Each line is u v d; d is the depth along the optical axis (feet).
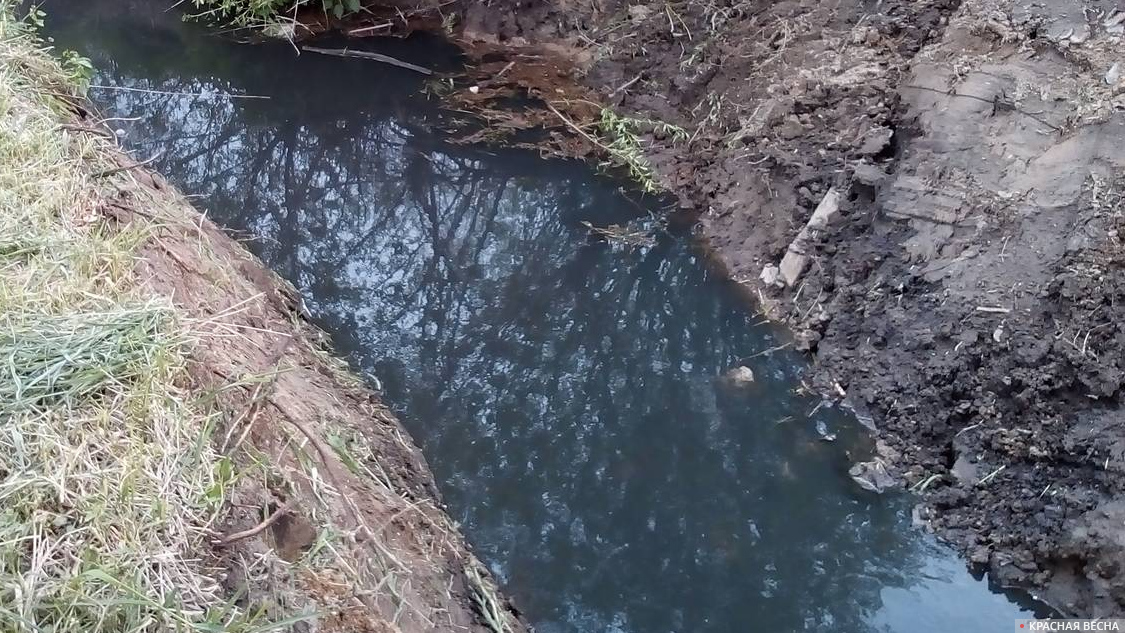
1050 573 13.28
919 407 15.42
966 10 19.38
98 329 10.57
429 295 18.95
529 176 22.11
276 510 10.46
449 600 12.51
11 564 8.17
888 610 13.20
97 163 15.23
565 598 13.38
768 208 19.36
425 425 16.01
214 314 13.51
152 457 9.50
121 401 9.98
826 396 16.34
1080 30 17.79
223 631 8.32
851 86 19.80
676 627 13.00
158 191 17.11
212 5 29.96
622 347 17.65
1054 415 14.23
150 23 29.68
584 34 25.72
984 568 13.64
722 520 14.51
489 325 18.24
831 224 18.21
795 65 21.08
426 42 27.45
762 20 22.70
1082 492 13.42
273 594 9.36
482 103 24.73
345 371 16.70
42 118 15.21
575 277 19.30
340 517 11.42
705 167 21.09
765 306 18.11
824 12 21.90
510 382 16.89
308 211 21.49
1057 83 17.35
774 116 20.39
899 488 14.82
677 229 20.17
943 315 15.80
